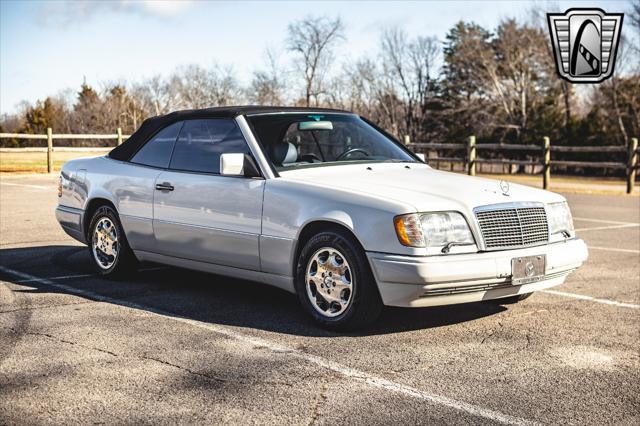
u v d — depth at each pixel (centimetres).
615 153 3719
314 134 553
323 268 472
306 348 428
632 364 407
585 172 3897
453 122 5656
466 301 454
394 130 5769
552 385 369
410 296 436
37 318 488
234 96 5194
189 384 360
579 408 337
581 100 5516
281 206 489
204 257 545
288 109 572
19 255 749
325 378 373
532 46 4844
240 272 527
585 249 514
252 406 332
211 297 564
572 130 4303
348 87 5706
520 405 340
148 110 5612
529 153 4444
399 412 328
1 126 6712
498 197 471
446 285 435
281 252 491
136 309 520
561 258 486
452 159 2255
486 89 5084
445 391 357
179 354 411
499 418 323
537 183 2384
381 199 450
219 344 433
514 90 5062
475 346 438
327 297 471
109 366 386
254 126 537
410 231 434
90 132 5738
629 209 1411
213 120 562
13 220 1047
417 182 496
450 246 441
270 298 565
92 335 448
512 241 465
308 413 324
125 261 614
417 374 382
